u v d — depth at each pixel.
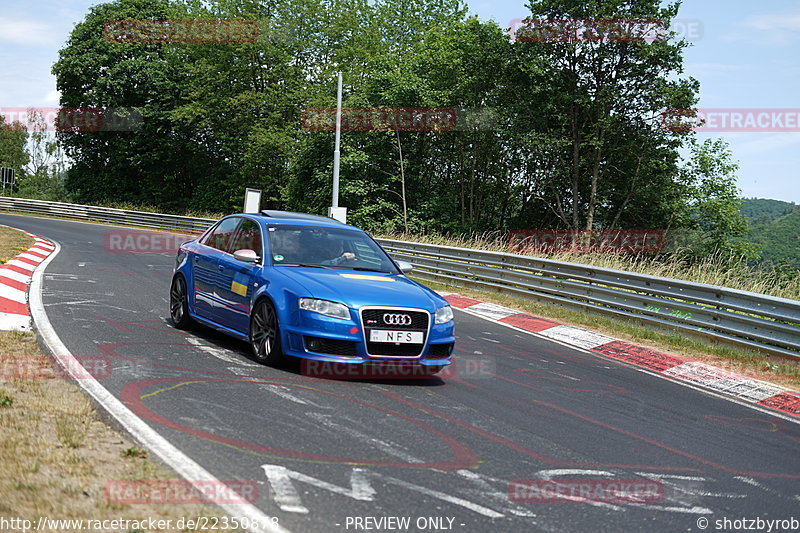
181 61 51.62
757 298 10.68
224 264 8.17
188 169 54.16
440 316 7.14
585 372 8.88
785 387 8.98
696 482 4.87
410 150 39.81
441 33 40.84
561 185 39.56
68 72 50.81
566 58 36.72
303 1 46.19
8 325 8.02
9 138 89.31
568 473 4.74
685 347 11.30
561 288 14.88
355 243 8.34
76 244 22.84
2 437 4.18
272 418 5.26
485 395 6.87
